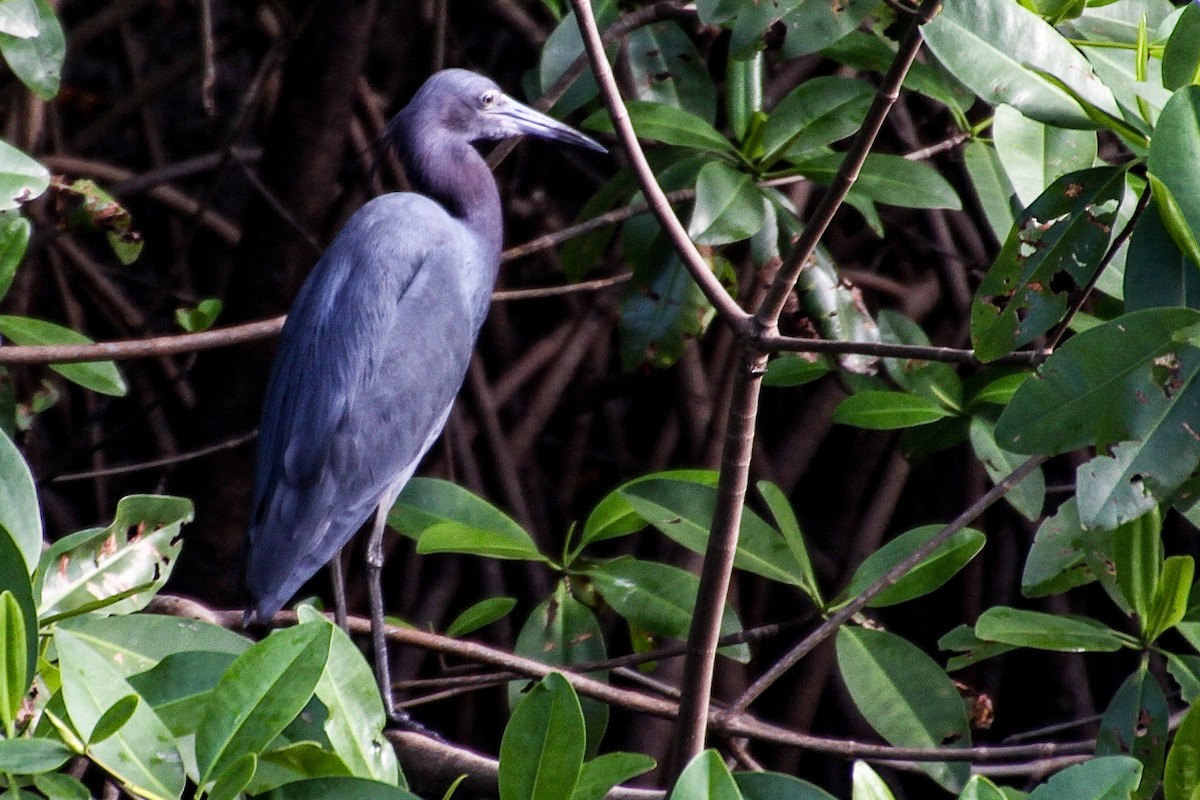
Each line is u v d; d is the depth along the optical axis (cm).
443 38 986
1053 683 1052
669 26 696
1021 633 505
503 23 1095
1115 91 428
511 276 1131
